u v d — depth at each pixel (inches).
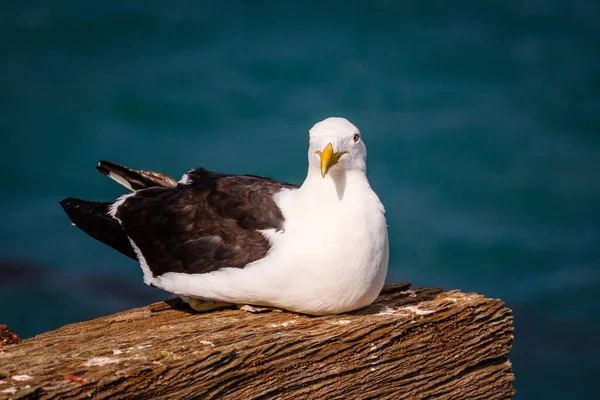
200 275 426.6
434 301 431.5
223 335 388.5
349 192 409.1
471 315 422.3
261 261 412.2
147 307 454.3
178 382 351.9
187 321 422.6
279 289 408.5
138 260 462.6
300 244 404.5
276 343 375.9
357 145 410.0
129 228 466.3
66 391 329.1
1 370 345.1
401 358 403.9
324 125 408.8
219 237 431.8
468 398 420.8
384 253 414.0
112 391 337.7
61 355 363.6
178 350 365.7
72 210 494.6
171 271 441.1
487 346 427.2
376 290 416.8
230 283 416.8
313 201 412.5
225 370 362.0
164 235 451.2
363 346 394.0
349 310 417.1
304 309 413.7
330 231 401.7
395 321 402.6
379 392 399.5
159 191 476.1
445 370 415.8
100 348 371.9
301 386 382.3
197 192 455.2
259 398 372.8
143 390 344.8
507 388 432.5
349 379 391.5
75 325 419.8
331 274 400.2
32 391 323.9
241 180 462.0
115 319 427.8
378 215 411.2
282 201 434.0
